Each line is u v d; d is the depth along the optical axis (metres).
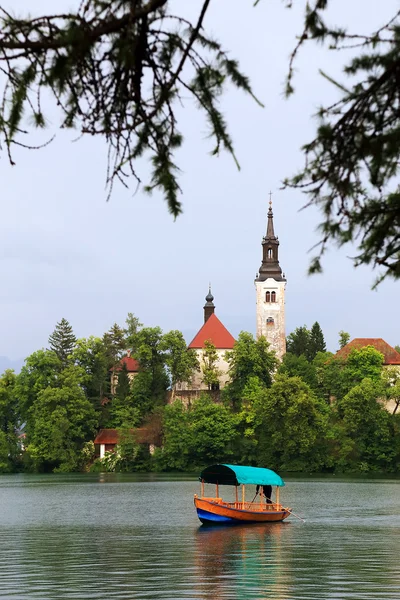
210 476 69.50
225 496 97.44
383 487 110.06
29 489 111.19
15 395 157.00
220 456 147.38
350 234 10.70
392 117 10.21
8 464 153.88
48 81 10.14
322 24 10.01
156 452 151.38
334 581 38.28
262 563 44.28
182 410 153.12
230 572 41.19
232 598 34.31
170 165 10.76
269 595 34.88
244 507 68.62
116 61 10.10
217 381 170.62
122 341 187.00
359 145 10.23
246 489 109.31
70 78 10.27
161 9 10.09
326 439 143.12
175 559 46.00
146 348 164.25
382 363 161.88
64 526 65.75
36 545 52.88
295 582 38.06
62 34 9.93
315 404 146.38
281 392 142.38
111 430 159.50
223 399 161.12
